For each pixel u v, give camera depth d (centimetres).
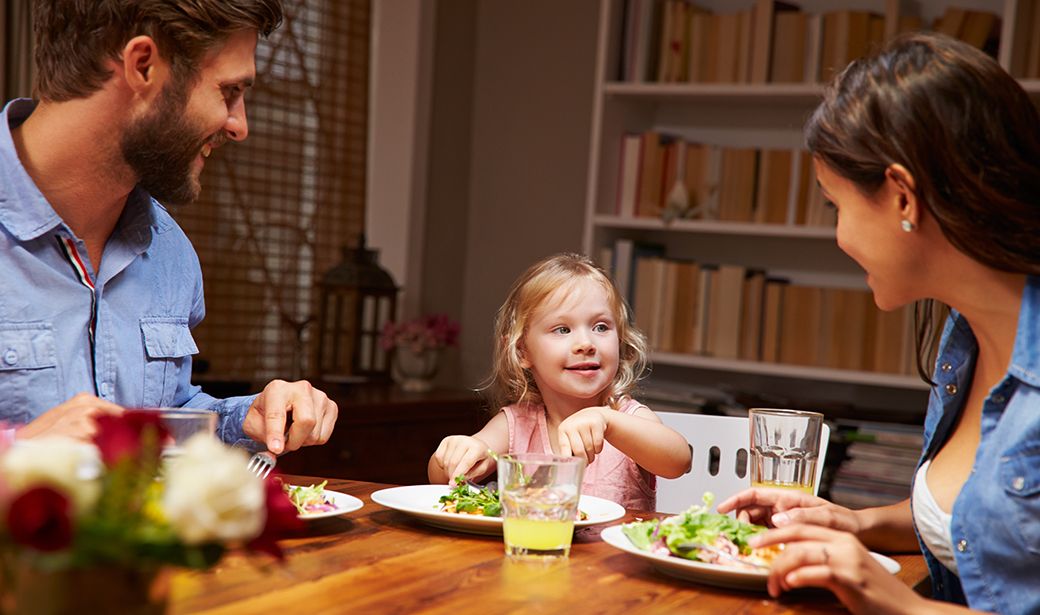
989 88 109
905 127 109
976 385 127
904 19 303
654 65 330
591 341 200
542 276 205
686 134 346
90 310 156
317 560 110
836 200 120
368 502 144
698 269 325
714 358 316
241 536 69
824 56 310
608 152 330
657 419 196
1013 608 112
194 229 338
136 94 142
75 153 146
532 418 209
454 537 125
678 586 108
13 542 65
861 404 323
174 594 94
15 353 147
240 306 353
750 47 318
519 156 391
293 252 368
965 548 115
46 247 151
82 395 115
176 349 167
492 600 98
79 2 139
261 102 352
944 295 119
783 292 317
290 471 273
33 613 66
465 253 398
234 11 140
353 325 343
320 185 373
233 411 157
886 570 102
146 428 75
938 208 110
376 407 297
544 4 386
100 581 67
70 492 66
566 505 116
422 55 376
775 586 102
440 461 165
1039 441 109
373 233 383
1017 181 108
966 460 125
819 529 104
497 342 218
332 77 372
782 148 333
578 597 101
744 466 199
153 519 68
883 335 305
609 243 334
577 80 380
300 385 141
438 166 386
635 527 120
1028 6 283
